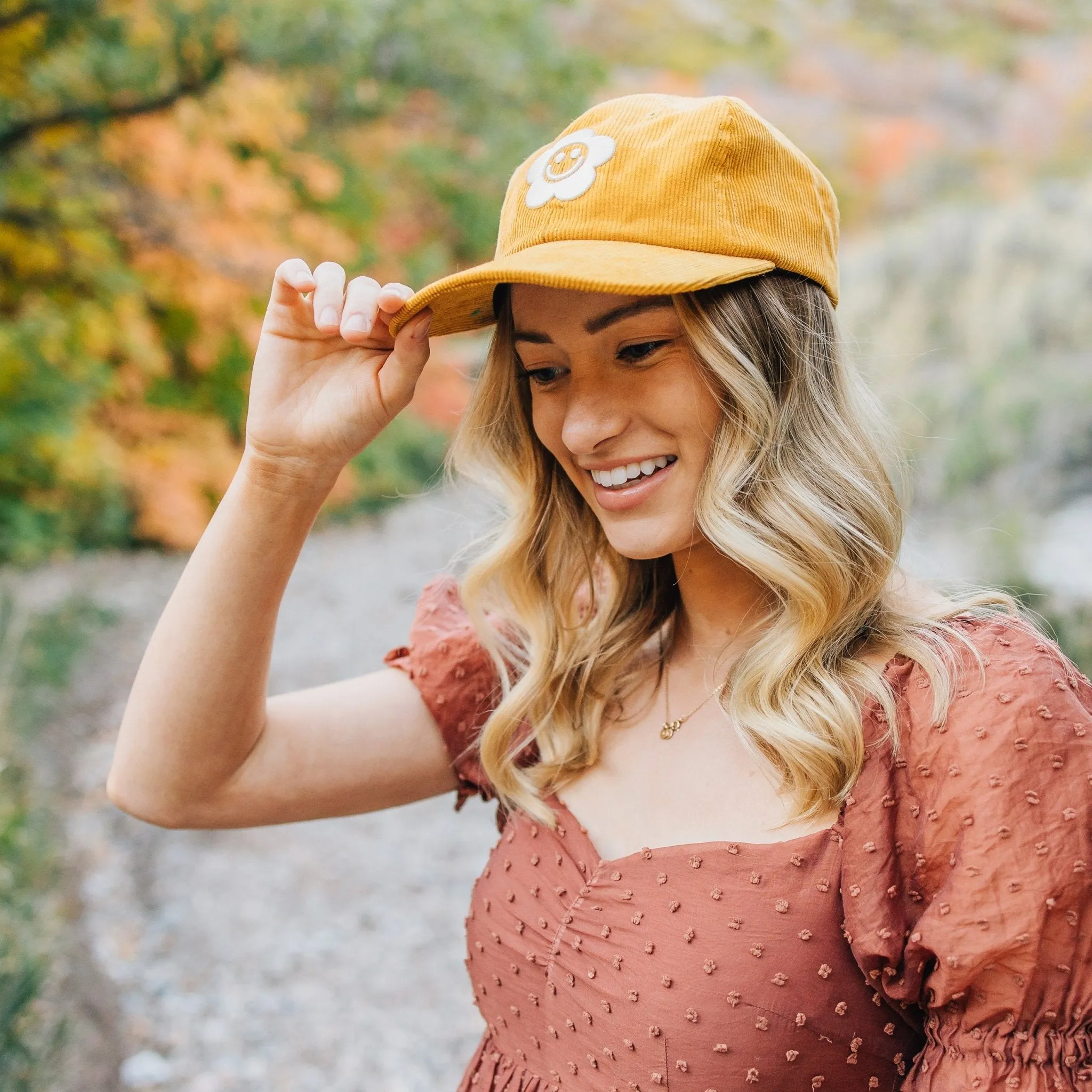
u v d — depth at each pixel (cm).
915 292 966
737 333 110
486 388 136
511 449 139
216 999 322
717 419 114
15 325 778
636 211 109
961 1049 95
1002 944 92
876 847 102
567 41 1634
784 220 112
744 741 111
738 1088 104
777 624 115
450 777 142
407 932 369
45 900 342
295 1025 314
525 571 138
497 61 923
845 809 105
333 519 1073
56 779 436
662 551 117
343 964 348
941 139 1534
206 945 351
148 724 126
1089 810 94
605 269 104
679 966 106
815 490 113
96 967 324
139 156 779
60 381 807
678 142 109
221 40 705
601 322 111
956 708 101
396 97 891
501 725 130
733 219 109
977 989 95
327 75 802
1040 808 95
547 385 120
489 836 450
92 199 777
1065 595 463
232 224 838
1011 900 93
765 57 1706
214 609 122
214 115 772
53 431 789
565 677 130
